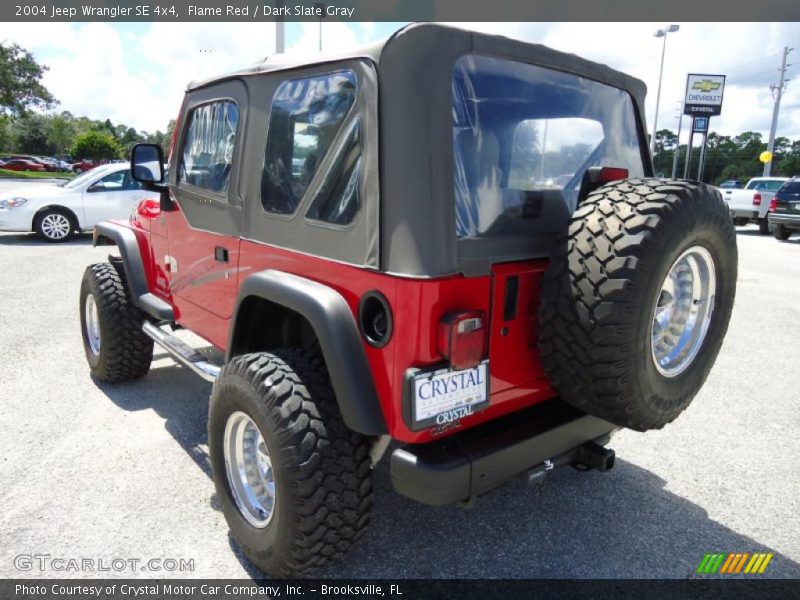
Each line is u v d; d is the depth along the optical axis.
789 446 3.85
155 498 3.10
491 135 2.22
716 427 4.12
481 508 3.09
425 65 1.96
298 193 2.42
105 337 4.21
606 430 2.63
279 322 2.79
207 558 2.66
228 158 2.94
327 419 2.24
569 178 2.66
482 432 2.27
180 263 3.54
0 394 4.35
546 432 2.31
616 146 2.94
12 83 55.06
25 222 11.30
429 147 1.95
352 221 2.15
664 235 2.00
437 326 1.96
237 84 2.86
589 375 2.06
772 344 6.07
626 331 1.97
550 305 2.09
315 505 2.18
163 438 3.73
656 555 2.75
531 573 2.61
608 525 2.96
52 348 5.37
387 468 3.43
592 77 2.68
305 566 2.32
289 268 2.49
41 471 3.32
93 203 11.67
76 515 2.93
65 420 3.95
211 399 2.60
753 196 18.19
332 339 2.11
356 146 2.13
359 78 2.11
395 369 2.00
